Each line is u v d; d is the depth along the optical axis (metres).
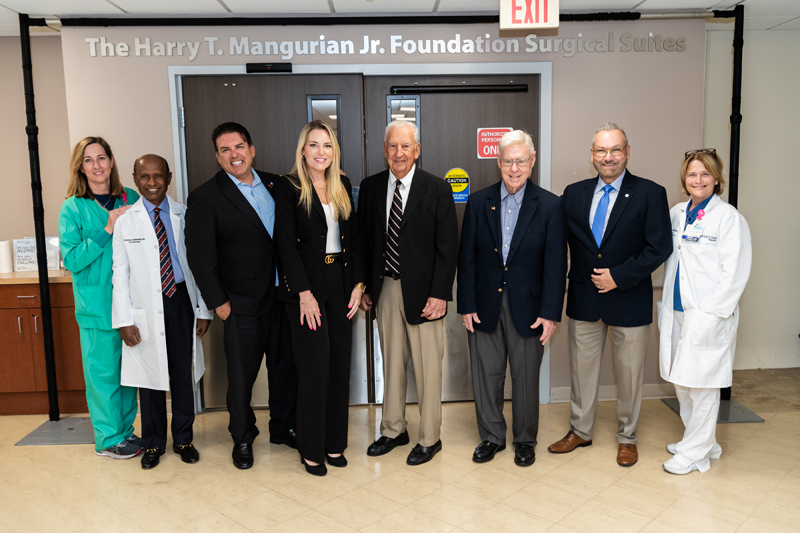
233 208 2.65
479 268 2.78
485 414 2.86
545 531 2.21
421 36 3.45
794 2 3.41
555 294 2.65
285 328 2.94
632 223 2.69
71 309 3.50
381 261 2.75
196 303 2.89
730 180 3.54
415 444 3.03
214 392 3.61
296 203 2.57
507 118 3.56
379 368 3.67
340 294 2.66
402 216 2.68
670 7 3.45
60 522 2.32
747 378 4.14
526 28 2.53
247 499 2.48
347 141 3.52
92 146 2.83
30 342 3.51
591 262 2.76
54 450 3.04
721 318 2.56
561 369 3.71
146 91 3.40
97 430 2.95
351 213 2.71
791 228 4.30
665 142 3.58
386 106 3.51
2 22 3.51
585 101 3.53
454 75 3.51
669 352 2.74
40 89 4.00
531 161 2.63
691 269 2.63
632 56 3.52
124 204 3.00
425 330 2.75
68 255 2.82
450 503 2.42
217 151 2.67
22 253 3.67
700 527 2.22
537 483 2.59
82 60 3.37
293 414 3.04
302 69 3.42
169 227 2.84
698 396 2.66
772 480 2.60
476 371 2.86
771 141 4.21
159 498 2.50
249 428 2.86
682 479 2.62
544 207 2.66
